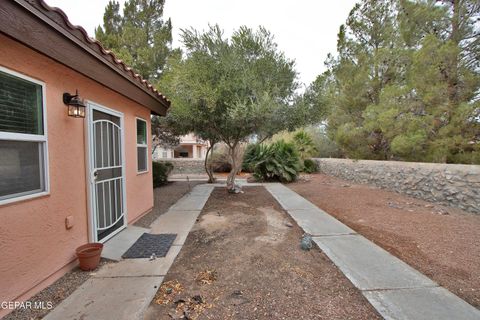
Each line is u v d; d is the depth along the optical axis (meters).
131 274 2.54
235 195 6.97
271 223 4.30
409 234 3.66
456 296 2.12
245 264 2.77
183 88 5.34
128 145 4.11
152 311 1.96
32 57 2.18
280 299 2.12
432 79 5.77
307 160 12.66
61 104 2.55
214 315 1.92
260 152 10.09
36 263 2.19
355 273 2.51
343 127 9.30
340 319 1.86
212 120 5.89
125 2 11.16
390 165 7.18
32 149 2.22
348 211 5.09
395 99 6.90
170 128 8.27
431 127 5.96
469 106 5.16
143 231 3.85
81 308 1.98
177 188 8.34
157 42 10.50
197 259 2.90
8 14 1.75
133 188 4.30
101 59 2.87
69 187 2.67
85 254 2.55
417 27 6.73
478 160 5.34
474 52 5.74
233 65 5.21
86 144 2.96
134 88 3.93
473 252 3.01
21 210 2.05
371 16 9.04
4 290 1.90
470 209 4.75
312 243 3.33
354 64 9.53
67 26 2.27
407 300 2.06
